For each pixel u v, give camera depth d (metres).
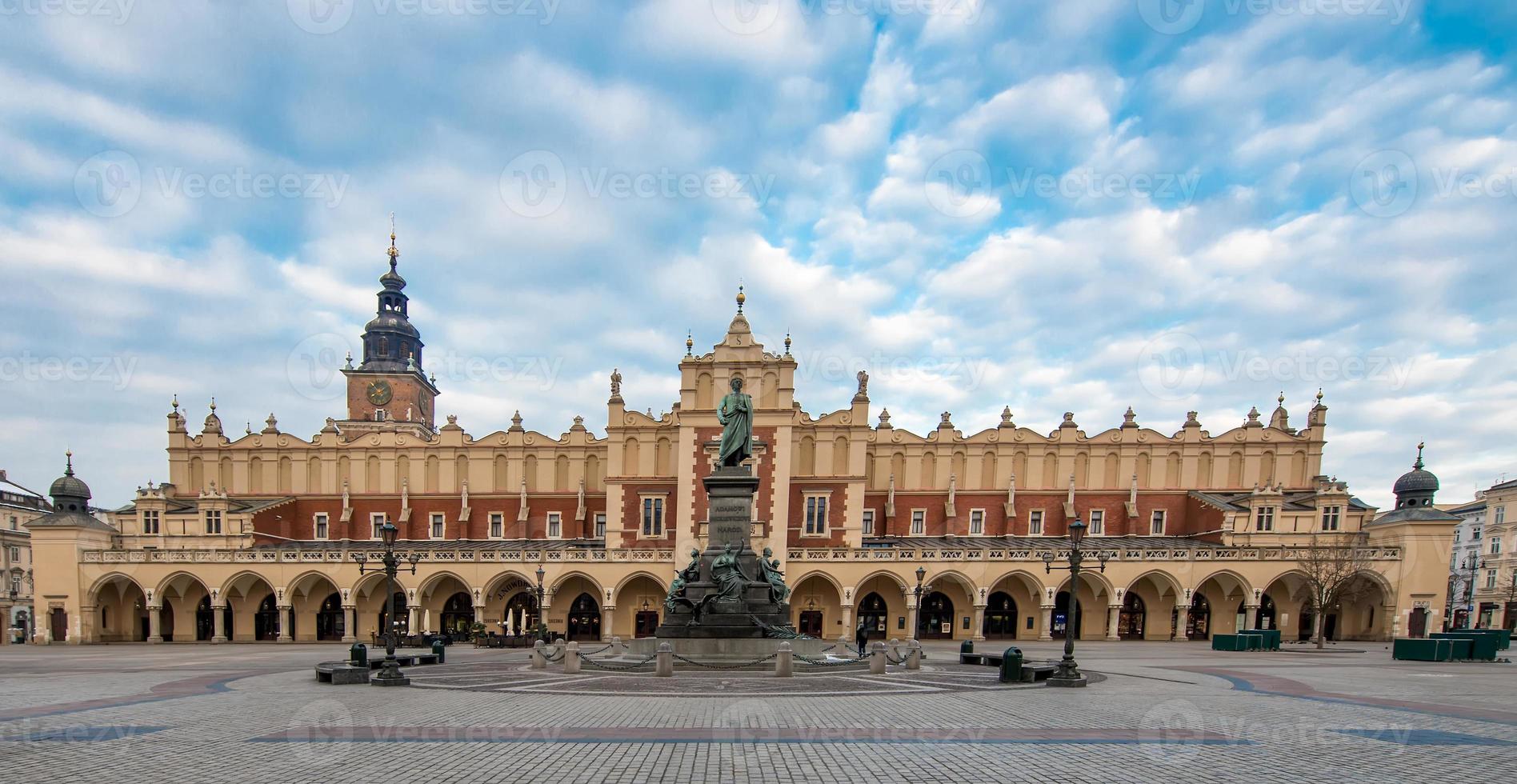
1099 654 39.00
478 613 55.38
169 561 56.22
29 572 82.56
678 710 17.28
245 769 11.84
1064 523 61.88
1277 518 56.75
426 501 64.88
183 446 65.06
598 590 56.50
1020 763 12.13
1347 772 11.64
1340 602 55.53
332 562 56.03
